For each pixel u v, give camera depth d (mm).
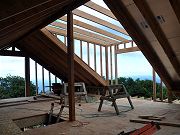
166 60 5711
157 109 5660
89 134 3602
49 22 5324
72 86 4555
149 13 4254
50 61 8812
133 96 8570
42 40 7305
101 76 8977
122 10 4531
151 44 5297
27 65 9133
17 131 3844
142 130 3500
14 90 10961
